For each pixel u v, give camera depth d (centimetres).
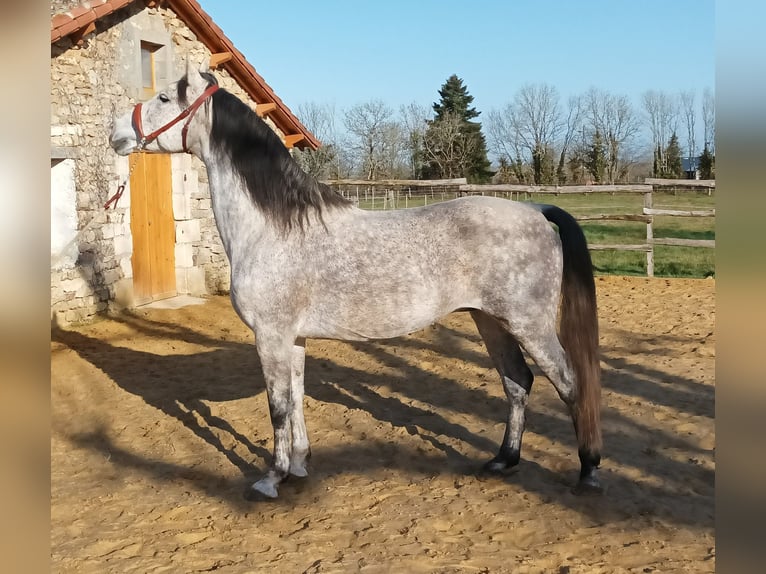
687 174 3872
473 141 3800
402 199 2656
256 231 357
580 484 356
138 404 547
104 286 873
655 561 288
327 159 3209
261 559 303
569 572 280
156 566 298
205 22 979
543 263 341
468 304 346
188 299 1009
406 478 390
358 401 542
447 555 300
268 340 353
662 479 375
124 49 884
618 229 1841
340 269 344
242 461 428
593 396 345
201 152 379
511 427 388
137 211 944
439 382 585
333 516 344
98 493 381
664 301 893
